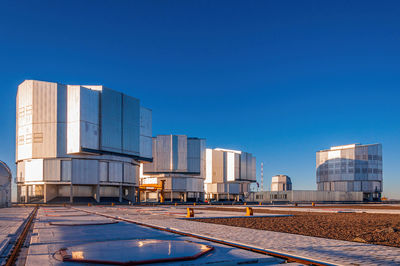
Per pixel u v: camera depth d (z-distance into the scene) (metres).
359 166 176.12
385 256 11.05
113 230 19.06
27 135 105.38
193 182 160.00
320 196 139.62
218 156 187.00
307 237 15.94
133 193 123.81
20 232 18.91
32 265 9.35
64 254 10.39
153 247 11.71
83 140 102.50
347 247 12.84
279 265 9.68
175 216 33.19
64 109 104.44
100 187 116.81
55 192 108.69
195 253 10.44
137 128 122.75
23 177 106.69
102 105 108.38
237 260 9.76
